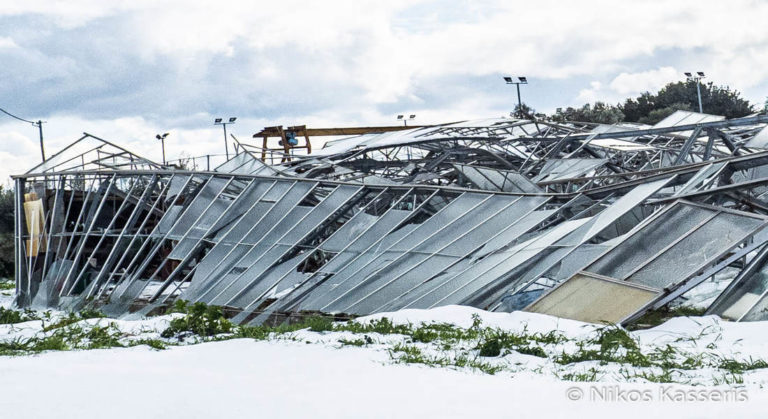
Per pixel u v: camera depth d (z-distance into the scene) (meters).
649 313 21.22
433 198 27.83
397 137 45.09
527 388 9.30
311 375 10.38
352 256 26.47
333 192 28.09
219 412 7.61
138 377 9.54
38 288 35.78
